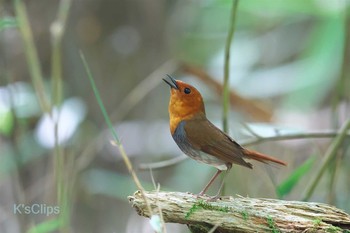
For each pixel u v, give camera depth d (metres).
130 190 11.62
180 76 13.56
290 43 14.79
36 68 9.38
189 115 8.45
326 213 6.59
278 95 14.28
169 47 14.83
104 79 14.48
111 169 13.62
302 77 11.17
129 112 14.44
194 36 14.73
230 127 13.09
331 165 9.68
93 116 14.12
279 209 6.68
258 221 6.54
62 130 10.40
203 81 11.46
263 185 12.62
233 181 12.77
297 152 13.55
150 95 14.48
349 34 11.05
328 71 10.88
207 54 14.79
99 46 14.57
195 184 12.60
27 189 12.17
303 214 6.57
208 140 8.14
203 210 6.66
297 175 8.48
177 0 15.18
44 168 12.66
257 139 9.13
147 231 13.38
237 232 6.61
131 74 14.64
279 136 9.04
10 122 10.67
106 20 14.61
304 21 14.45
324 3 10.09
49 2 14.30
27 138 11.45
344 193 11.74
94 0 14.44
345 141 9.61
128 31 14.67
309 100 11.53
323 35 10.74
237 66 13.34
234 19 8.61
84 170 12.95
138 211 6.81
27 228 10.28
